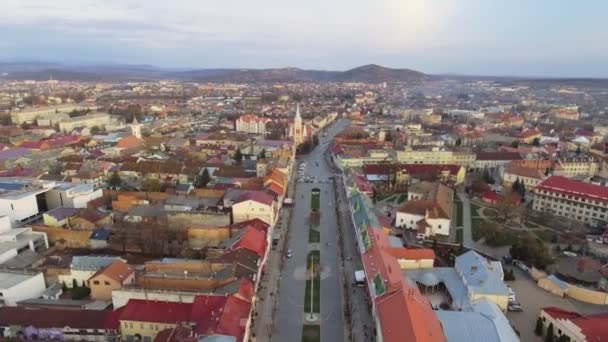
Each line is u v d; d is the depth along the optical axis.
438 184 195.38
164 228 146.50
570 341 92.31
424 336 78.88
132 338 94.00
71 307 104.75
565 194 180.00
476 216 183.62
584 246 149.12
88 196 181.25
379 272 107.50
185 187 196.50
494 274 110.38
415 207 166.12
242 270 111.62
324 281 124.69
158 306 95.56
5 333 94.94
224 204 172.12
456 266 121.56
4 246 129.25
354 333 100.44
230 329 86.06
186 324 88.69
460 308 104.25
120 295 102.88
